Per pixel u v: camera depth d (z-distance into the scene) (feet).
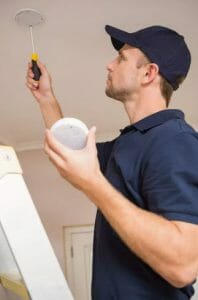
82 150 1.86
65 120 1.85
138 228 1.81
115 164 2.54
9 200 1.56
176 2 4.33
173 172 2.01
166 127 2.35
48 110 3.94
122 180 2.43
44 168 10.19
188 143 2.17
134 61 2.95
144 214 1.87
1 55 5.34
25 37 4.89
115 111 8.13
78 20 4.58
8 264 1.82
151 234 1.80
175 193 1.96
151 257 1.83
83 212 9.83
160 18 4.64
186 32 5.00
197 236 1.84
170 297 2.20
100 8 4.36
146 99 2.89
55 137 1.85
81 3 4.24
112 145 3.20
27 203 1.60
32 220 1.58
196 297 7.77
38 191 10.08
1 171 1.57
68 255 9.61
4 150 1.63
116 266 2.29
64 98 7.18
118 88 2.97
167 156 2.09
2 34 4.77
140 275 2.22
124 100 3.02
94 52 5.42
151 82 2.90
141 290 2.19
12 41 4.97
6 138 9.43
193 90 7.18
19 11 4.29
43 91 4.01
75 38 5.00
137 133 2.52
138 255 1.92
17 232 1.54
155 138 2.30
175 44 2.99
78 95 7.09
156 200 2.02
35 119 8.33
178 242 1.78
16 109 7.62
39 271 1.55
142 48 2.93
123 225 1.84
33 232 1.57
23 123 8.57
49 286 1.56
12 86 6.45
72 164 1.83
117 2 4.27
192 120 9.07
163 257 1.79
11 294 2.04
